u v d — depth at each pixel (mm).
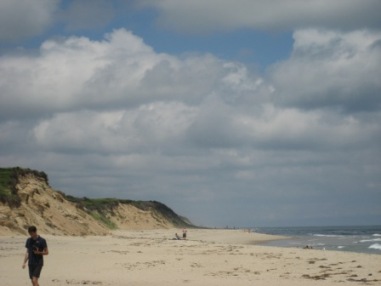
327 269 24469
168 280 20516
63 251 36438
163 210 180000
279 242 75625
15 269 24172
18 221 53156
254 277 21656
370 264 26406
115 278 21250
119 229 123438
